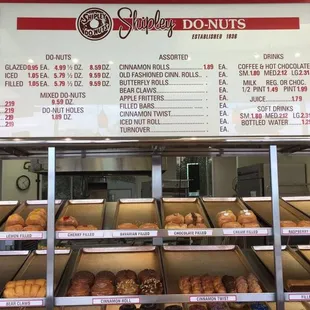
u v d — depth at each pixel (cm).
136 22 191
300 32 194
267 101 189
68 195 448
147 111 186
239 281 175
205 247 215
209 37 192
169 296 167
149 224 179
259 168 412
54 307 178
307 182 435
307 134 188
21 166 543
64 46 188
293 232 173
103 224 193
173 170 527
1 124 183
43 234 168
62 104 186
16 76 186
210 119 187
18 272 192
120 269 195
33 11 190
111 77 188
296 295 169
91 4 191
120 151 214
